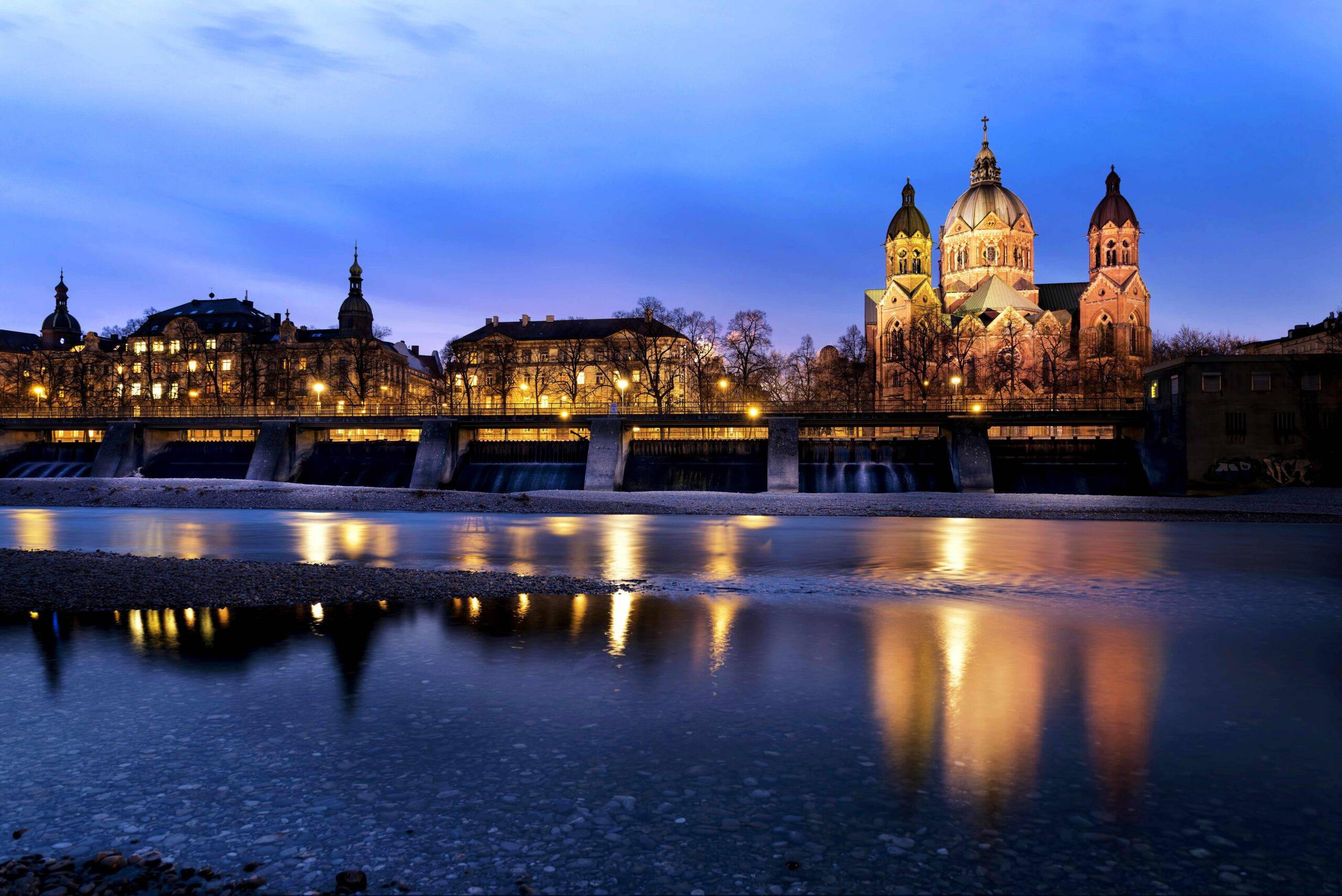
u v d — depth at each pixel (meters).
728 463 76.94
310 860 7.68
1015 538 40.16
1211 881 7.43
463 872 7.46
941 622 19.27
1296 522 49.34
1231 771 10.02
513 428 84.75
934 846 8.06
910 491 72.50
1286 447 63.75
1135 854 7.91
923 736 11.23
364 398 116.06
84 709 12.33
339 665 15.02
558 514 56.25
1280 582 25.89
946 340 118.81
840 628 18.62
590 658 15.59
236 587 22.52
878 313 153.62
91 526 46.34
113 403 115.19
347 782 9.55
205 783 9.52
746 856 7.82
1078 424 73.75
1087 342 137.62
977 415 73.12
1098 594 23.53
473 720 11.84
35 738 11.05
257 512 56.59
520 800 9.09
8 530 43.78
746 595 23.31
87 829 8.30
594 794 9.26
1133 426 75.00
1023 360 124.06
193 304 157.00
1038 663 15.35
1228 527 46.34
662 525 48.12
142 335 149.88
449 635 17.55
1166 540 39.28
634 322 146.62
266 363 141.50
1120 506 56.69
